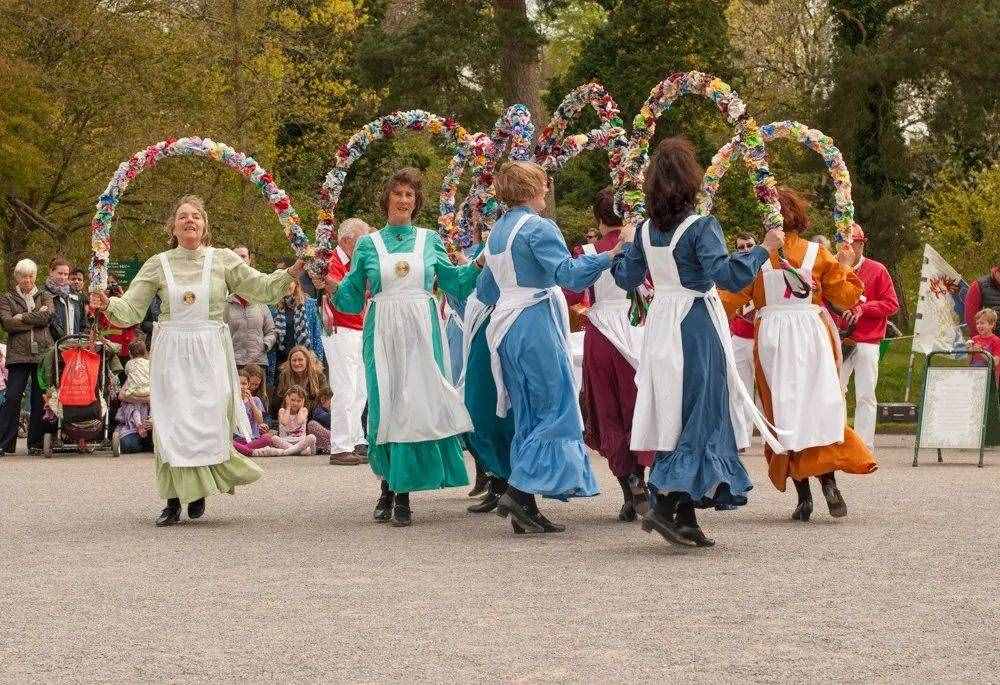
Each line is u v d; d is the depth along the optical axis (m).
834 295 11.33
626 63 43.22
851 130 47.91
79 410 19.80
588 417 11.71
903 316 49.06
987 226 52.03
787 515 11.66
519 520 10.74
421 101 38.84
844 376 17.25
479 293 11.12
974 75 47.91
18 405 20.66
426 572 8.98
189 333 11.76
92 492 14.35
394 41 39.12
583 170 46.22
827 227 47.91
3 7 38.47
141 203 41.44
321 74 48.28
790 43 53.66
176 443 11.55
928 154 56.88
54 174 40.38
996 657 6.51
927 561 9.16
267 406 20.72
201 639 7.07
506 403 10.95
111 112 40.19
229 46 42.41
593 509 12.30
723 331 9.68
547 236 10.52
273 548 10.16
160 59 41.03
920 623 7.25
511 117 13.13
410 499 13.38
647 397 9.65
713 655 6.58
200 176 41.34
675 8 42.97
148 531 11.20
